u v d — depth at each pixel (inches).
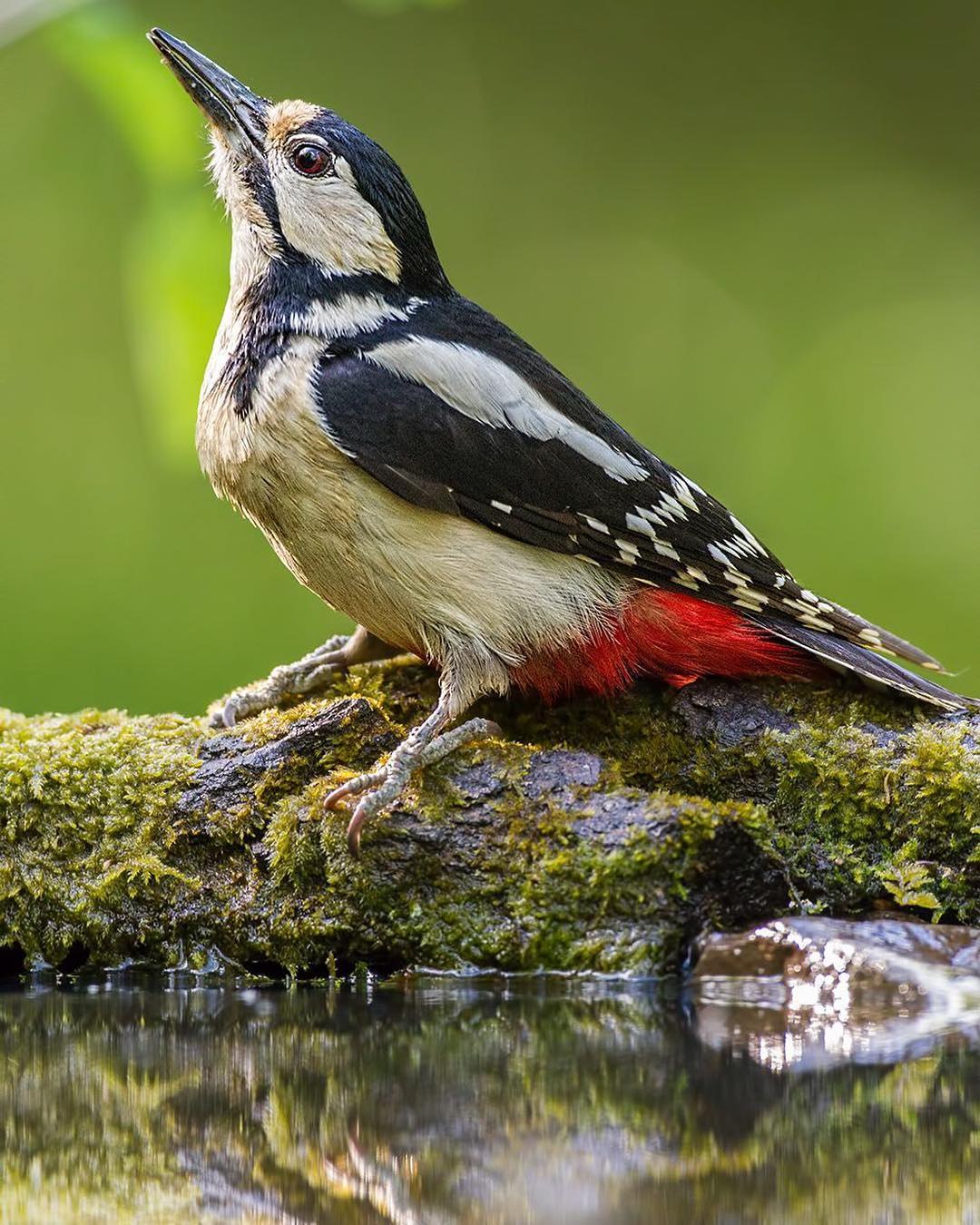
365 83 879.1
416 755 310.5
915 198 884.6
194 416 446.3
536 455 332.5
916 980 268.4
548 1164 203.6
